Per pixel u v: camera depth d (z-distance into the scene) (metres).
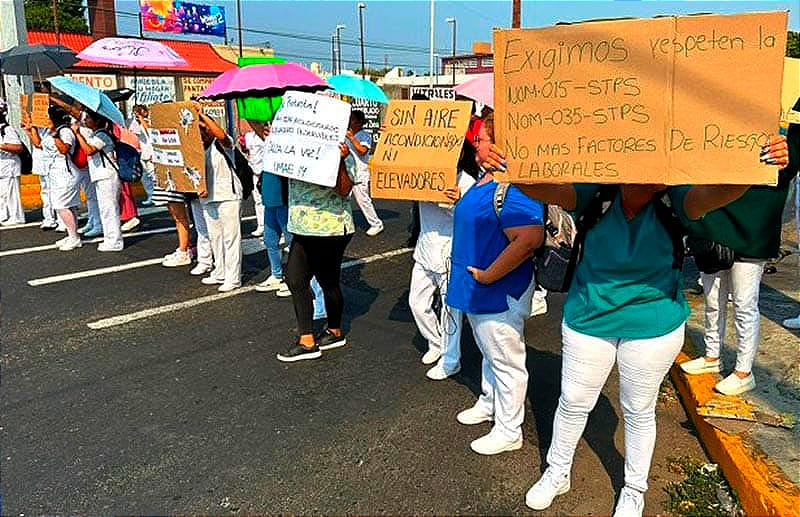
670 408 3.98
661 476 3.27
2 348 5.14
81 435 3.79
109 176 8.16
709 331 4.06
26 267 7.62
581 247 2.79
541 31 2.36
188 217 7.73
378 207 11.84
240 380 4.52
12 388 4.43
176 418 3.98
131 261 7.89
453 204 4.04
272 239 6.46
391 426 3.85
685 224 2.58
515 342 3.32
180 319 5.80
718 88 2.16
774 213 3.48
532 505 3.03
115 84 26.50
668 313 2.64
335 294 5.02
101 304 6.24
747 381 3.81
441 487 3.23
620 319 2.66
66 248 8.48
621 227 2.63
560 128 2.38
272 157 4.62
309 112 4.46
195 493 3.21
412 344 5.20
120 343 5.23
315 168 4.42
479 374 4.60
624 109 2.28
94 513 3.07
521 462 3.43
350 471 3.38
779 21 2.06
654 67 2.22
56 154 8.18
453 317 4.41
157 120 6.45
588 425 3.79
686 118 2.21
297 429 3.83
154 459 3.53
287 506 3.10
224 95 5.86
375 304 6.26
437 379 4.50
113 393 4.34
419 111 4.16
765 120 2.12
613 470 3.33
